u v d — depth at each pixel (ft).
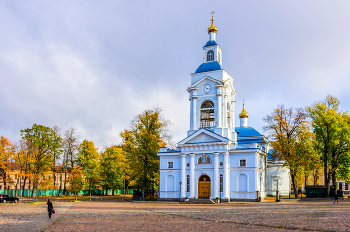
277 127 217.36
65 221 101.65
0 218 111.14
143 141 240.94
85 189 339.57
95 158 321.11
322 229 75.66
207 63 238.48
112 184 333.21
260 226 84.84
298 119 214.69
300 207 144.77
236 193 207.72
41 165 273.33
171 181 227.20
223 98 225.35
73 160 311.27
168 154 229.86
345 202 177.17
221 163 211.82
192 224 91.66
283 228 79.82
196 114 230.07
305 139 207.72
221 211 135.33
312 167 209.67
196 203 201.16
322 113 216.74
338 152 216.74
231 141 217.15
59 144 298.76
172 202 214.28
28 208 163.32
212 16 247.29
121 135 250.37
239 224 90.33
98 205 184.96
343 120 214.90
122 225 90.43
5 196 221.05
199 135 220.84
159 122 252.83
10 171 291.79
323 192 210.38
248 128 292.81
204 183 215.51
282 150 207.72
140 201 226.38
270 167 266.36
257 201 200.54
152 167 239.50
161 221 100.27
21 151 277.85
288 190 260.62
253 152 206.59
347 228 76.33
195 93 232.53
